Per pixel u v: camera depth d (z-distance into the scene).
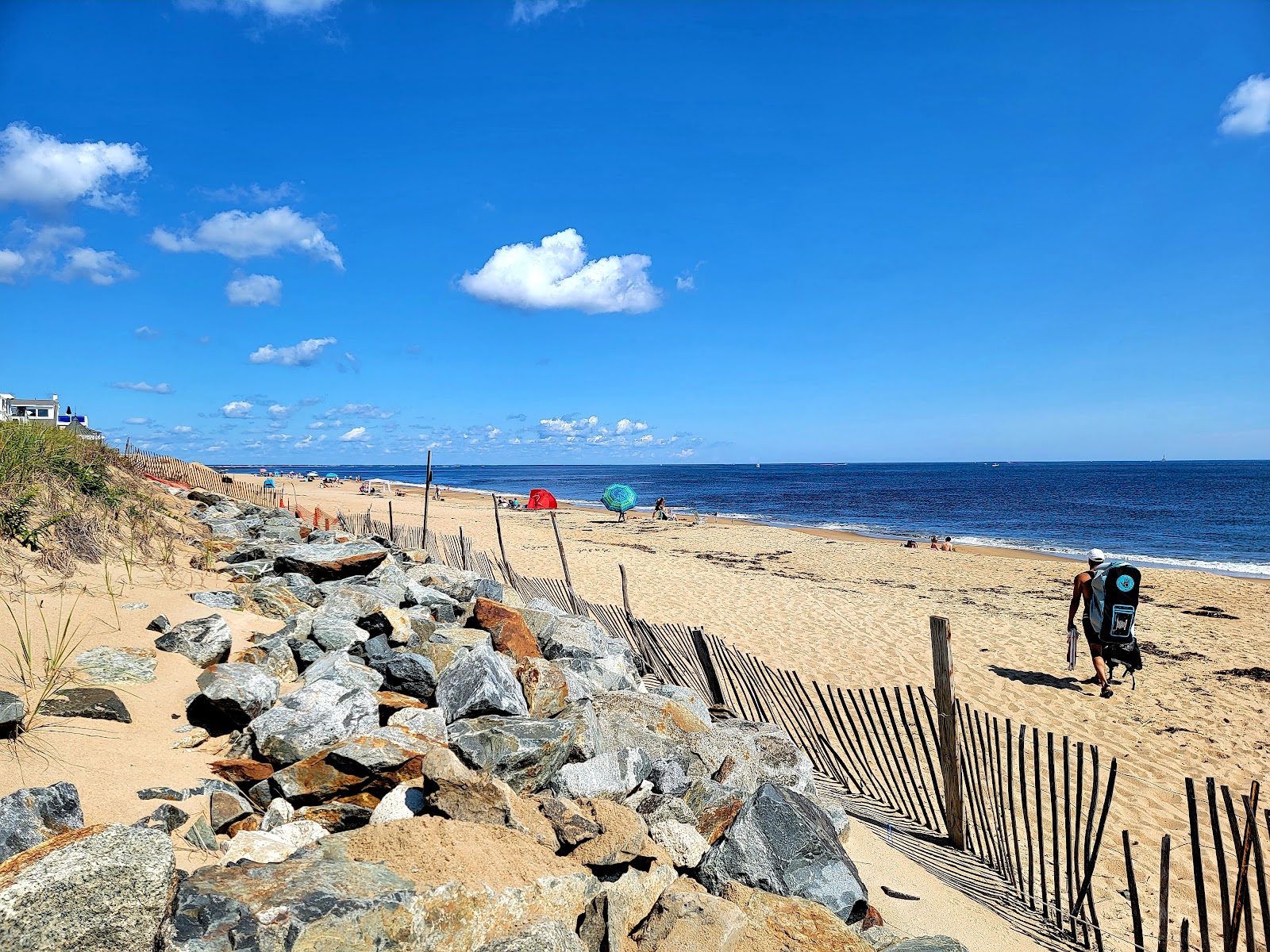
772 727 5.91
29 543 5.70
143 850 2.21
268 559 8.50
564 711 4.98
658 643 8.38
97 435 20.56
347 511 32.97
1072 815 6.06
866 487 90.88
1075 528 38.47
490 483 124.81
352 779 3.56
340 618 5.84
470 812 3.29
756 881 3.49
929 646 11.41
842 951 2.96
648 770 4.54
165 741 3.82
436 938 2.46
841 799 5.89
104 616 5.08
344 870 2.57
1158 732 8.04
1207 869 5.23
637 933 2.99
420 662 5.07
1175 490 73.00
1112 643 9.21
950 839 5.26
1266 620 14.46
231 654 5.18
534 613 7.64
